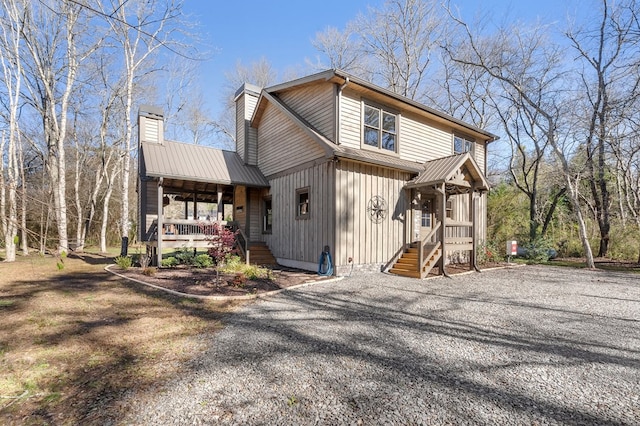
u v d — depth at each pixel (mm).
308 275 9758
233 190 14930
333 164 9688
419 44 22531
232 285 7898
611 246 16359
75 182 20500
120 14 15172
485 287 8336
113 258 15273
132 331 4664
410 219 11672
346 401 2836
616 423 2543
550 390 3068
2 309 5656
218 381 3189
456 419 2572
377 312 5891
